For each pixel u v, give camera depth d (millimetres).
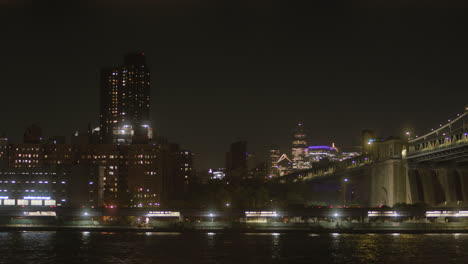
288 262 186750
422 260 188375
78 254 197625
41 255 196375
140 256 194375
